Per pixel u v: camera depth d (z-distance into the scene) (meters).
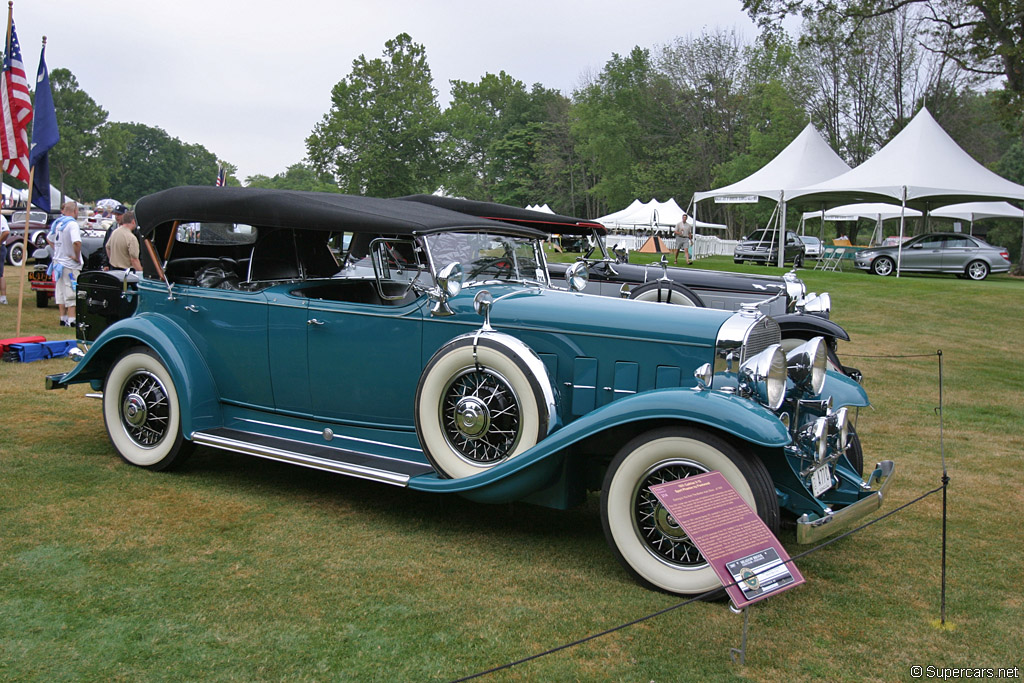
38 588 3.14
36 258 14.35
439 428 3.83
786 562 2.84
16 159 8.37
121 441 4.87
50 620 2.89
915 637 2.96
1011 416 6.86
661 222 34.97
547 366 3.92
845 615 3.13
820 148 23.92
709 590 3.15
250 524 3.96
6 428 5.54
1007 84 23.86
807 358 3.74
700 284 7.99
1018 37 23.00
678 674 2.64
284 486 4.62
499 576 3.41
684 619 3.05
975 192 19.34
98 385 5.47
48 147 8.37
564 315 3.92
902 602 3.26
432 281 4.11
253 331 4.55
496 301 4.08
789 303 7.26
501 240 4.68
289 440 4.51
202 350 4.76
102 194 100.62
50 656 2.64
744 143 49.59
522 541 3.86
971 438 6.10
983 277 22.11
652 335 3.73
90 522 3.88
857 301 15.19
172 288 4.82
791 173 23.00
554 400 3.67
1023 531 4.13
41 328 9.63
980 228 45.81
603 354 3.82
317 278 5.23
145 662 2.63
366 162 51.94
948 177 19.95
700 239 33.88
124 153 113.62
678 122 55.38
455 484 3.66
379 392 4.23
